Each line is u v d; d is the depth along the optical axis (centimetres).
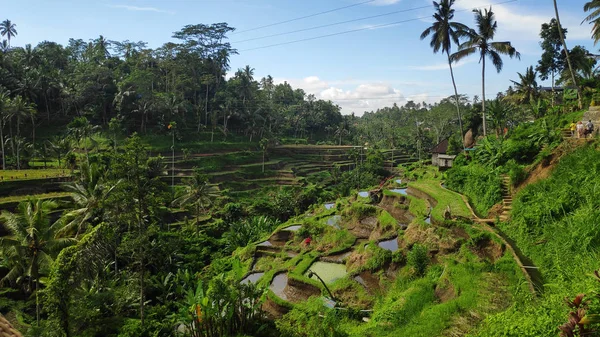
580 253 1510
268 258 3866
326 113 15412
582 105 3812
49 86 8394
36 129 8231
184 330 2641
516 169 2716
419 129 11188
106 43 12119
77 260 2439
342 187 7381
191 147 8925
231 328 2386
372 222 3741
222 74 12150
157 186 3466
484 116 4472
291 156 10444
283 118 13525
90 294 2975
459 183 3666
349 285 2514
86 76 9038
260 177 8744
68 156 5694
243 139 10456
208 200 5741
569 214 1808
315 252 3475
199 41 11350
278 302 2647
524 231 2041
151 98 9169
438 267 2203
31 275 3150
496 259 2045
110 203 3522
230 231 5531
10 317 3206
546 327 1036
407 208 3638
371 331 1791
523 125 3744
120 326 2934
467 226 2394
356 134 15088
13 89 7912
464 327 1463
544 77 5972
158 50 11050
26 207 3278
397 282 2309
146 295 3819
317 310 2289
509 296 1612
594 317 809
